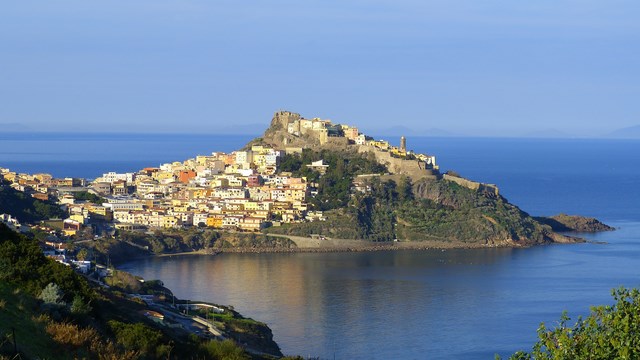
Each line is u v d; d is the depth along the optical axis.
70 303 139.12
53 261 161.25
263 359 187.75
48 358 104.44
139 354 123.69
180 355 143.75
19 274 143.00
